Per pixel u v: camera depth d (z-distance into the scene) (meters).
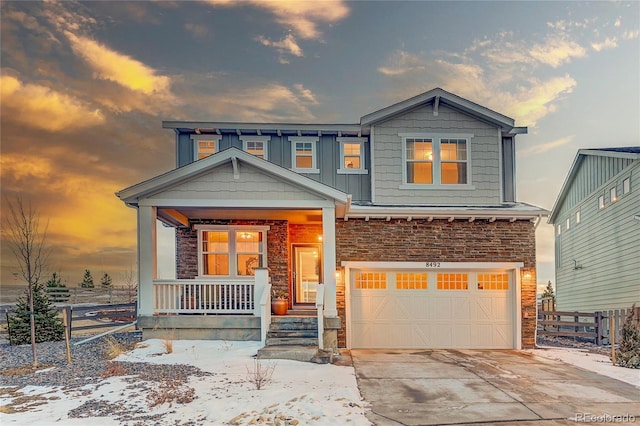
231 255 13.70
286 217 13.34
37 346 11.38
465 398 6.77
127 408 5.91
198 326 10.82
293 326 10.80
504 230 12.84
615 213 16.39
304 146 14.48
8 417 5.57
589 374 8.62
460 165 13.92
